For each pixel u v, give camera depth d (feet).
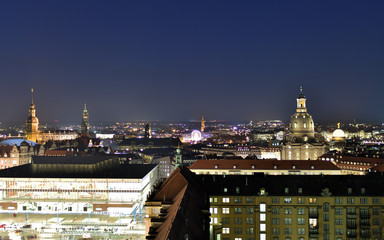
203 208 379.14
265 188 486.79
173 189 437.99
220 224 464.65
